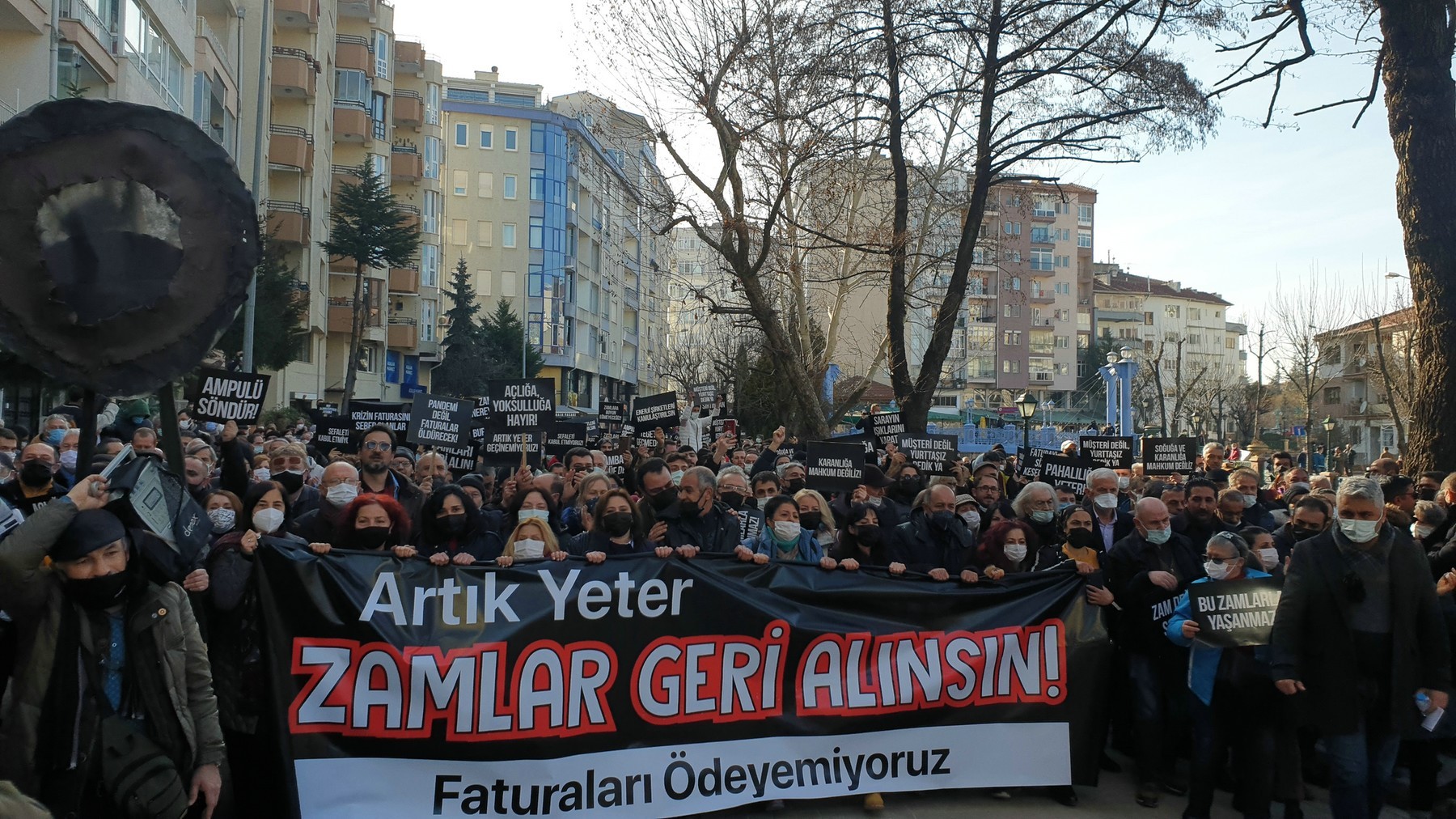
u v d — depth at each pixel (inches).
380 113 2217.0
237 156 1390.3
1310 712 221.3
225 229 165.9
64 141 157.5
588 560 230.8
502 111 3026.6
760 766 235.6
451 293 2679.6
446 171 3006.9
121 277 160.4
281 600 209.0
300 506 307.3
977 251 954.1
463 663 216.7
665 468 300.8
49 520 154.0
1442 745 301.9
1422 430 417.7
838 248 893.2
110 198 160.1
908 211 812.6
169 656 165.9
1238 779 251.8
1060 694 258.2
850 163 786.8
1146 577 265.3
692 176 655.1
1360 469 1921.8
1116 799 265.9
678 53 633.6
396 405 542.0
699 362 1840.6
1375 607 220.5
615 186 730.8
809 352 880.9
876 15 695.1
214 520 227.1
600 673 226.7
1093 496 337.7
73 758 157.6
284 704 206.2
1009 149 751.1
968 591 257.0
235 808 210.4
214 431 604.1
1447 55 416.8
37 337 156.9
